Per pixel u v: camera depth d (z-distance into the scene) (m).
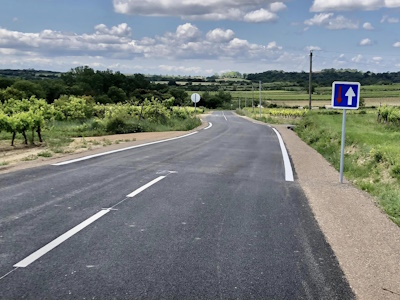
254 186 9.20
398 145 16.12
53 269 4.30
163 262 4.57
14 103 32.41
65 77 125.12
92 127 27.09
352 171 12.27
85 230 5.64
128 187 8.56
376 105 95.44
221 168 11.73
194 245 5.16
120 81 128.38
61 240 5.21
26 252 4.77
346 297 3.85
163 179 9.59
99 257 4.67
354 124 34.00
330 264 4.64
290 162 13.64
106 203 7.16
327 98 138.50
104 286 3.92
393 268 4.56
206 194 8.16
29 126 17.08
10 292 3.75
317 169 12.15
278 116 71.19
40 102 30.91
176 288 3.92
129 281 4.05
